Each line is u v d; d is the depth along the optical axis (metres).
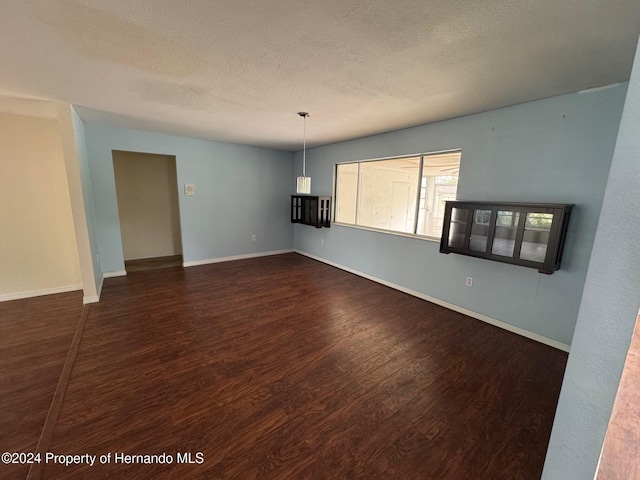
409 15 1.40
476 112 3.04
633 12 1.32
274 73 2.14
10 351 2.59
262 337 2.79
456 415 1.84
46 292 3.94
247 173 5.83
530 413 1.87
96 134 4.19
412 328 3.04
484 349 2.64
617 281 0.72
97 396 1.94
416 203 3.91
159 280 4.52
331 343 2.70
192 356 2.45
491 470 1.48
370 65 1.98
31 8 1.38
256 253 6.24
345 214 5.32
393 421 1.79
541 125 2.62
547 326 2.71
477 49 1.73
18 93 2.70
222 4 1.35
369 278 4.70
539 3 1.28
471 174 3.17
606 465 1.31
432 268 3.72
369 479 1.42
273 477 1.41
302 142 5.20
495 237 2.87
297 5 1.35
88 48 1.80
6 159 3.54
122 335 2.78
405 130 3.89
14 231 3.67
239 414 1.81
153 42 1.72
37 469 1.42
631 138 0.67
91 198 4.11
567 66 1.93
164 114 3.39
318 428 1.72
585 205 2.42
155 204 5.95
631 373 1.60
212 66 2.04
